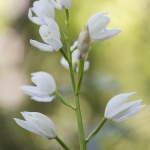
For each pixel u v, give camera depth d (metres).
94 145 0.48
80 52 0.36
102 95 0.52
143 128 0.49
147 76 0.49
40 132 0.36
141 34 0.48
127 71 0.49
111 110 0.36
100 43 0.50
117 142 0.49
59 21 0.54
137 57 0.49
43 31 0.36
